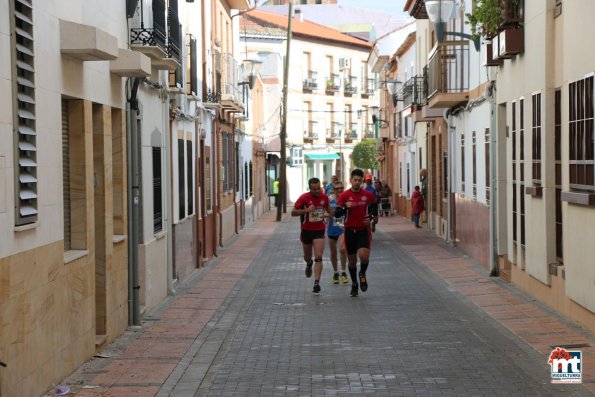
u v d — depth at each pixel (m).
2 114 8.60
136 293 14.81
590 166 13.14
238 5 36.00
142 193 16.20
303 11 95.81
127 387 10.51
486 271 22.19
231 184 37.84
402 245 31.50
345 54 85.88
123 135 14.21
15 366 8.84
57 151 10.46
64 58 10.81
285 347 12.98
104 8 13.41
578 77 13.73
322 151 82.88
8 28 8.83
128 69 13.27
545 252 15.98
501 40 18.22
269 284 21.14
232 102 31.75
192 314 16.31
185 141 22.23
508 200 19.52
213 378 11.07
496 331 13.86
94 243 12.30
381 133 63.38
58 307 10.44
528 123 17.17
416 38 42.66
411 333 13.86
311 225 19.17
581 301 13.59
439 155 35.00
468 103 25.72
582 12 13.45
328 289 19.80
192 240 23.70
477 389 10.11
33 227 9.39
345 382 10.61
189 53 22.81
